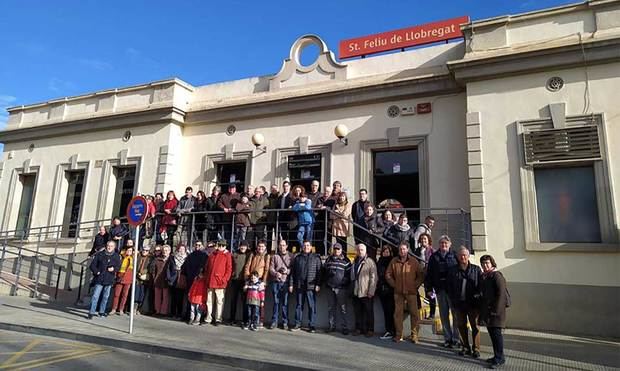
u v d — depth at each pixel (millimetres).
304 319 9102
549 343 7633
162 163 13844
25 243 15430
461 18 11742
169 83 14195
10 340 7465
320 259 8828
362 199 9477
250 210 9945
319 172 12234
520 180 9539
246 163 13328
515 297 9117
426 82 11211
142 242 11180
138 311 10352
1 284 13648
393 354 6715
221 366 6250
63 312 10070
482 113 10156
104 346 7277
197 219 11008
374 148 11680
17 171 16594
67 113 16016
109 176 14734
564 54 9500
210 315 9156
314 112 12633
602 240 8711
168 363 6285
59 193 15500
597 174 8992
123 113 14484
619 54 9078
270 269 8883
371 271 8047
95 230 14312
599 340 7941
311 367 5844
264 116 13273
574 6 9766
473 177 9914
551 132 9469
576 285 8766
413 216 10984
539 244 9094
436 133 11070
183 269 9703
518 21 10250
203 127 14164
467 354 6754
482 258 6559
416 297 7672
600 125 9125
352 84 12102
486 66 10125
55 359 6262
